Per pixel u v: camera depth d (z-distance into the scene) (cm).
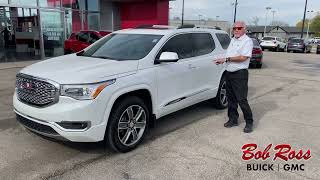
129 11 2330
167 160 426
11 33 1784
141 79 454
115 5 2308
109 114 414
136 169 399
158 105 495
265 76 1253
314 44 5125
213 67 627
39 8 1658
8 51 1819
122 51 509
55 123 390
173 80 518
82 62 463
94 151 450
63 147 460
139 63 462
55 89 389
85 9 1930
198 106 713
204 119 615
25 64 1411
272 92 915
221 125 580
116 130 427
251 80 1138
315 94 893
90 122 394
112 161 420
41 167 399
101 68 423
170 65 511
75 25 1880
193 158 434
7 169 391
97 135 404
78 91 387
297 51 3334
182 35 562
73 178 373
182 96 546
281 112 687
